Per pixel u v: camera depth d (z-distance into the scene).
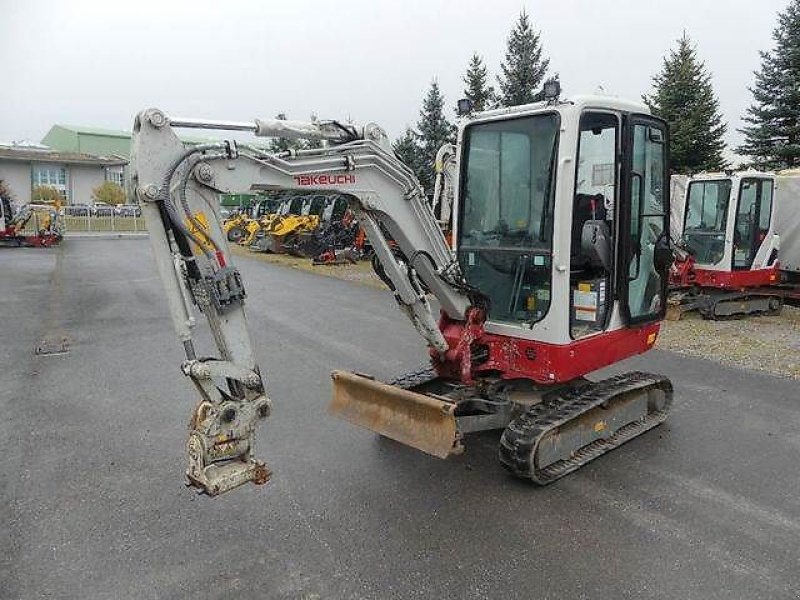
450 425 4.16
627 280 4.88
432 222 4.42
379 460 4.87
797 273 11.96
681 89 22.84
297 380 6.93
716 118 22.94
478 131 4.94
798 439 5.29
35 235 26.08
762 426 5.59
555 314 4.41
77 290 13.52
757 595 3.22
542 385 4.91
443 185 5.73
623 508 4.12
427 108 27.59
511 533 3.82
